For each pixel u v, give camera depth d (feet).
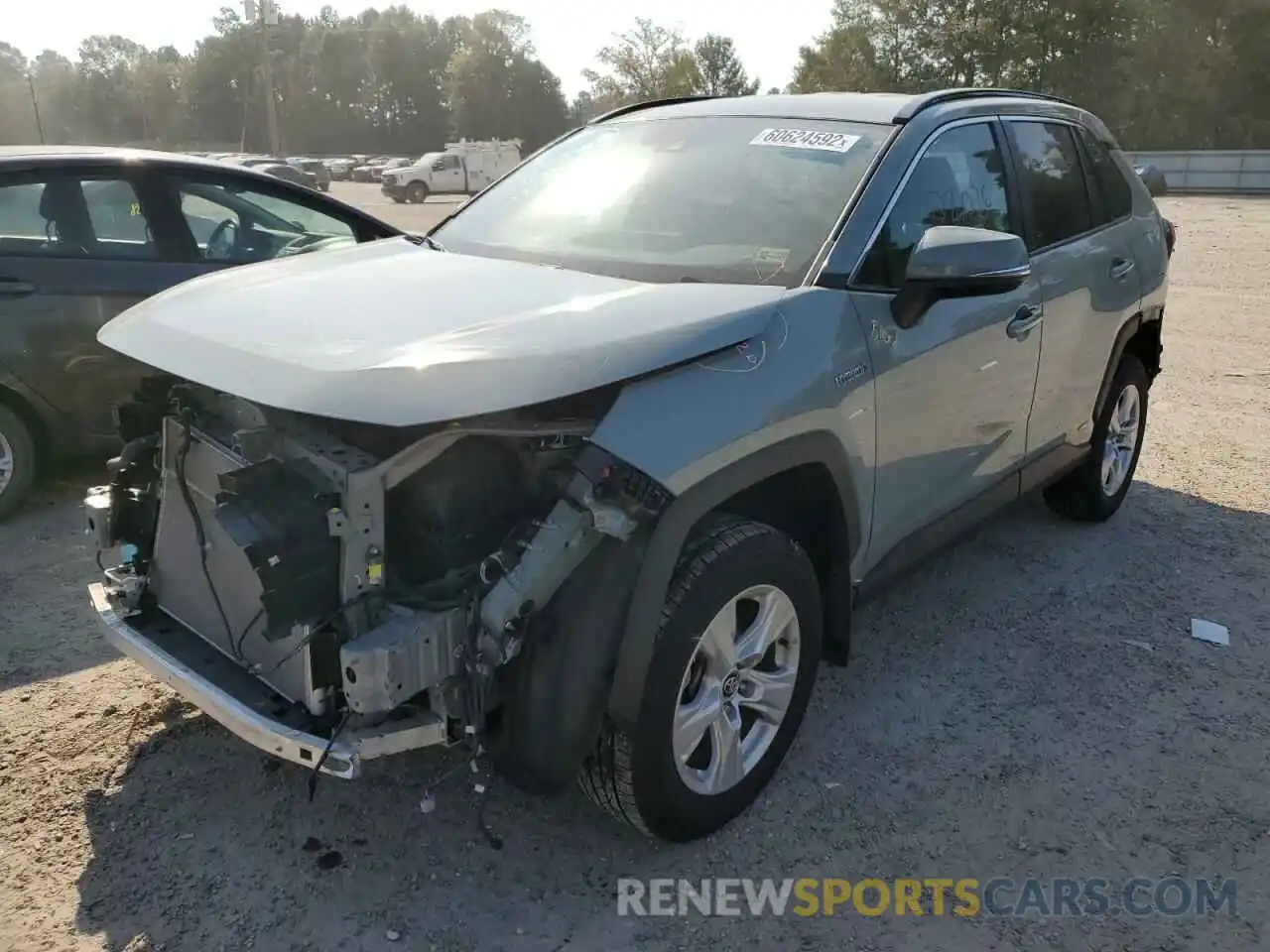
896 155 11.01
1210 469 20.01
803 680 9.85
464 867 8.98
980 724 11.35
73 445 16.66
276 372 7.77
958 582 14.87
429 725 7.80
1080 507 16.62
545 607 7.82
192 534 9.23
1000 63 183.93
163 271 17.04
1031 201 13.32
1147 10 177.58
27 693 11.43
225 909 8.43
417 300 9.04
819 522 10.06
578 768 8.02
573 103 336.70
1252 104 184.24
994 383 12.18
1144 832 9.70
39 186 16.03
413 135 368.48
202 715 11.08
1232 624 13.78
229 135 344.28
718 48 210.79
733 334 8.59
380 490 7.72
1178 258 51.65
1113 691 12.07
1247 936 8.48
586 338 7.98
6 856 8.91
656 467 7.81
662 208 11.25
